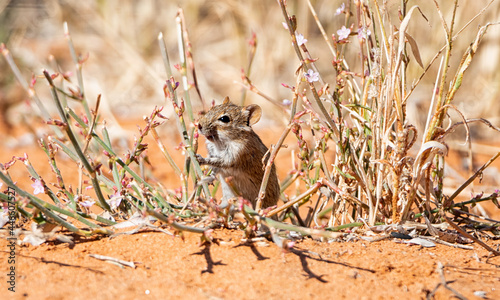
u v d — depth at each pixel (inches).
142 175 425.1
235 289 300.0
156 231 362.3
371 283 310.8
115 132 700.0
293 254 338.0
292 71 856.3
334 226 390.0
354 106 388.5
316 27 889.5
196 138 415.2
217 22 1014.4
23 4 1000.2
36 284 299.1
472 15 741.9
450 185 587.8
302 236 378.6
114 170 401.7
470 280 320.2
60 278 306.3
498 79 767.7
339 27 840.3
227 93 851.4
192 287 301.4
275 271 316.8
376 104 384.5
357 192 411.2
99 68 932.6
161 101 835.4
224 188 448.5
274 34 875.4
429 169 375.9
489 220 409.7
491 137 730.8
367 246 363.9
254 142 441.7
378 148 378.0
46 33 1045.2
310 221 429.4
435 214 404.2
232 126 433.1
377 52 374.0
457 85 364.5
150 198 409.1
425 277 322.0
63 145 406.9
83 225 378.9
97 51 970.7
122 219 396.5
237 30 892.6
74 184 569.6
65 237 343.9
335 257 341.1
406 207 382.3
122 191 393.7
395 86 360.2
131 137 721.0
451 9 738.8
